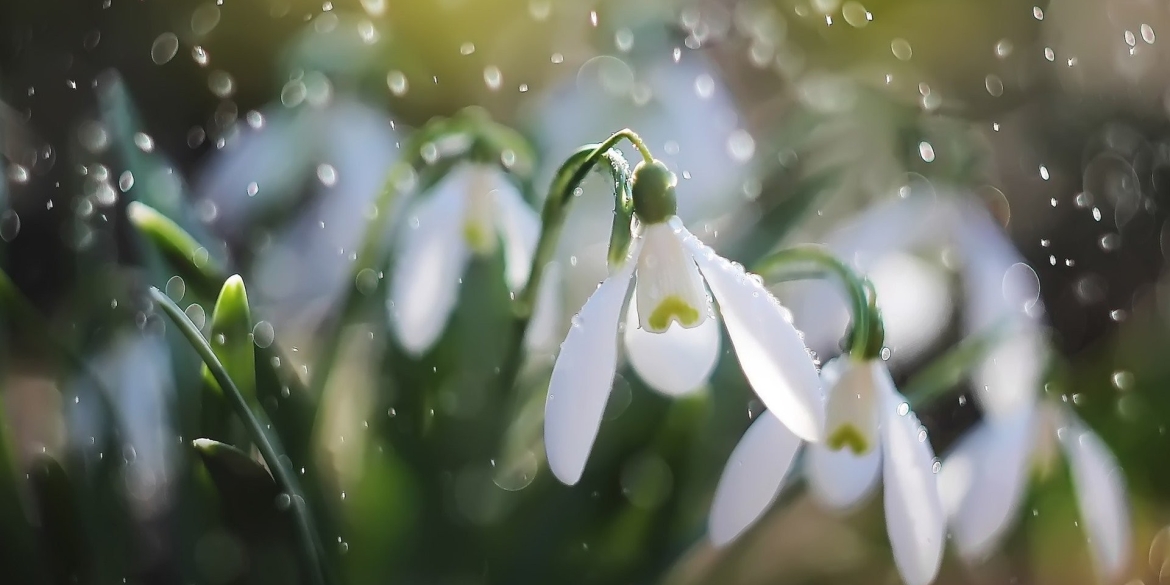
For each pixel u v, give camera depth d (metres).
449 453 0.29
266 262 0.30
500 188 0.28
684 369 0.26
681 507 0.28
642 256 0.25
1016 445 0.28
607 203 0.31
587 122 0.32
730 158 0.32
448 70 0.34
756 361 0.24
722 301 0.25
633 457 0.28
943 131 0.32
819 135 0.33
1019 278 0.31
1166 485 0.33
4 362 0.28
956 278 0.31
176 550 0.28
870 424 0.25
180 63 0.33
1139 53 0.43
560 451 0.24
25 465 0.28
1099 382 0.34
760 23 0.36
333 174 0.30
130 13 0.33
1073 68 0.42
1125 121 0.41
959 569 0.31
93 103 0.32
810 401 0.24
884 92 0.33
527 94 0.34
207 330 0.28
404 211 0.28
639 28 0.32
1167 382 0.34
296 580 0.26
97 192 0.30
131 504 0.28
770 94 0.35
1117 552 0.28
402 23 0.33
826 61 0.38
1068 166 0.39
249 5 0.33
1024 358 0.28
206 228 0.30
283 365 0.27
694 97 0.32
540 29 0.34
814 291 0.30
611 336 0.25
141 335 0.29
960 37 0.41
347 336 0.29
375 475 0.29
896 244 0.31
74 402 0.28
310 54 0.30
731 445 0.30
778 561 0.31
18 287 0.31
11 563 0.26
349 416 0.30
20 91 0.32
